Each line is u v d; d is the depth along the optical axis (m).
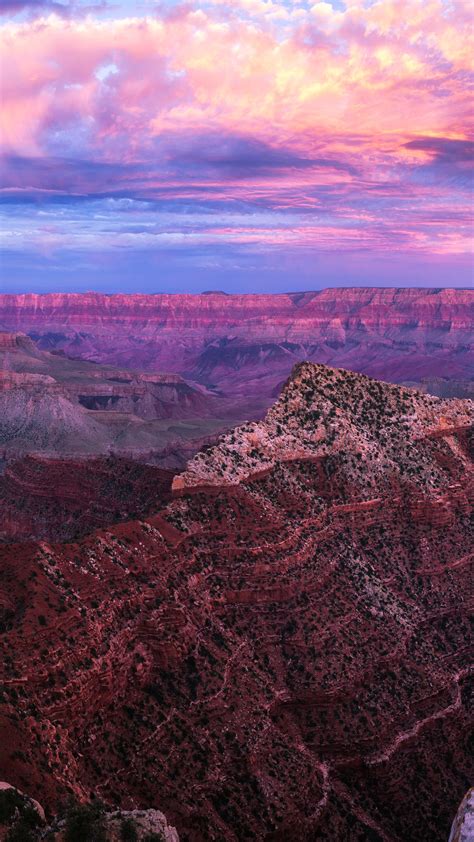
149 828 54.56
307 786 75.88
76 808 53.56
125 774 69.62
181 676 79.44
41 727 63.59
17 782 57.16
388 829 78.44
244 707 79.25
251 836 70.25
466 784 84.56
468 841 62.19
